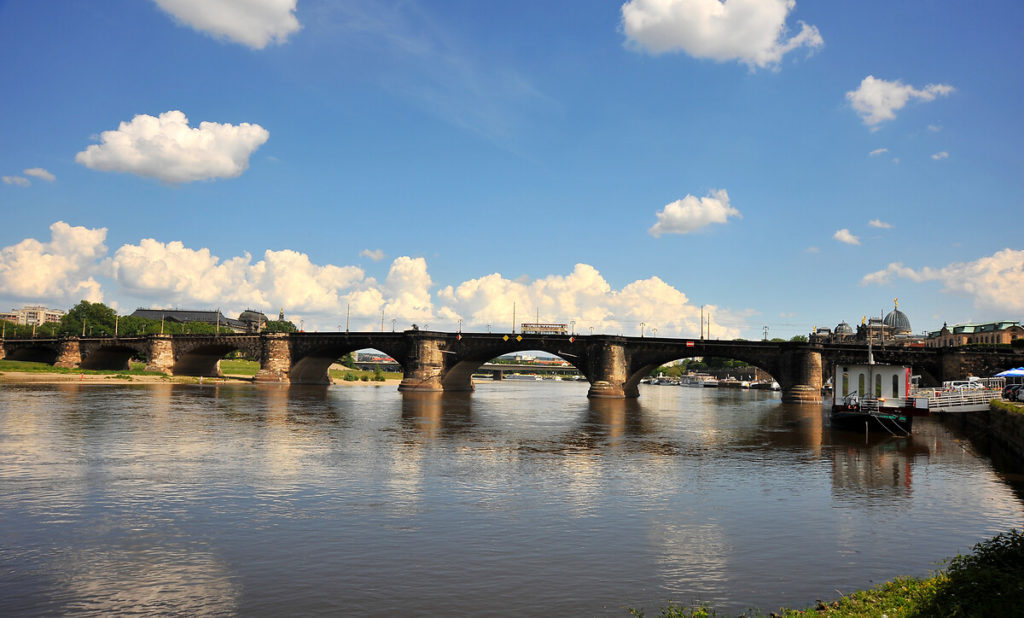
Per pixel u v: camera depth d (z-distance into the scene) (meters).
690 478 41.72
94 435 56.56
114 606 19.78
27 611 19.34
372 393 140.50
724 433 69.56
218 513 30.58
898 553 25.89
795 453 54.53
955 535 28.69
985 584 17.36
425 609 19.70
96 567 23.20
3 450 47.94
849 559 25.03
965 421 83.06
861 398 72.81
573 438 62.69
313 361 166.25
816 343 121.25
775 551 25.95
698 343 127.81
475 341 141.62
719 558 24.92
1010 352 111.75
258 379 158.62
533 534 27.72
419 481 38.88
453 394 143.50
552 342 135.25
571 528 28.78
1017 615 15.08
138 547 25.48
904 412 68.56
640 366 132.12
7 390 115.56
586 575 22.81
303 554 24.78
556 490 36.97
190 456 46.56
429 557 24.53
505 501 33.84
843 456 53.06
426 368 141.62
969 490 39.03
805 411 105.44
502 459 48.09
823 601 20.39
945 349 117.44
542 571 23.16
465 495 35.16
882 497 36.72
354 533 27.53
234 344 168.75
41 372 170.38
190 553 24.83
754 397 164.62
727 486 39.19
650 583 22.09
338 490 35.94
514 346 138.12
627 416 91.62
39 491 34.81
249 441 54.81
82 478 38.28
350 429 65.88
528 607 19.94
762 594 21.16
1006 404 61.50
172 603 20.05
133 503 32.34
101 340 196.50
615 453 52.62
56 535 26.95
